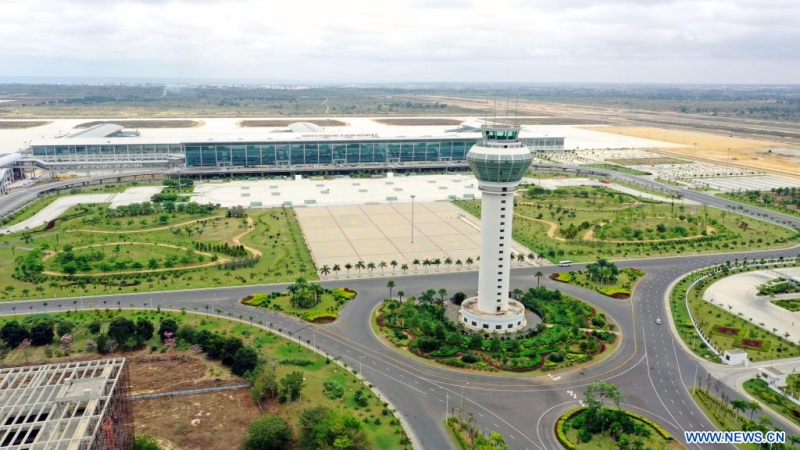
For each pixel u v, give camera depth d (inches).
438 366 5423.2
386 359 5531.5
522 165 5610.2
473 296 6958.7
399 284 7386.8
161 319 6230.3
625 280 7618.1
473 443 4165.8
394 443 4247.0
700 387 5078.7
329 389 4928.6
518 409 4736.7
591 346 5728.3
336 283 7381.9
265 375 4845.0
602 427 4429.1
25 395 3720.5
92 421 3440.0
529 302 6771.7
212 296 6924.2
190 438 4271.7
